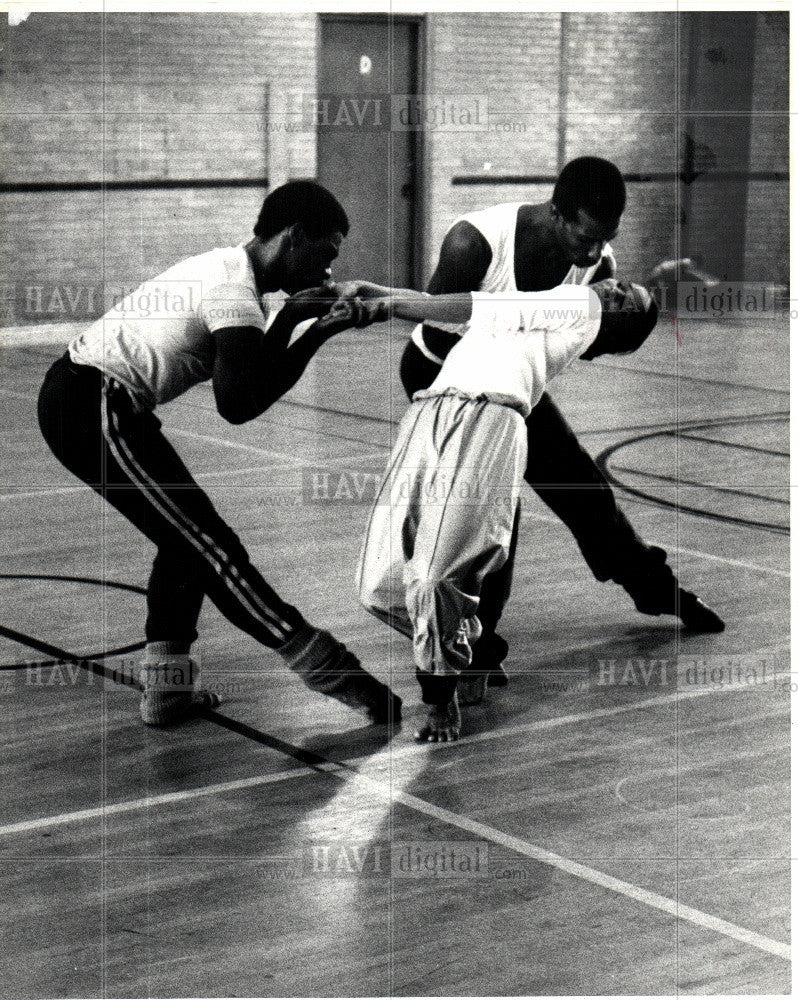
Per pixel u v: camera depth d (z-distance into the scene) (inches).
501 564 96.3
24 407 211.5
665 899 71.9
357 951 66.2
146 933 68.0
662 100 312.0
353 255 299.3
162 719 97.0
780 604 123.9
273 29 283.7
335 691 97.4
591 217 106.8
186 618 97.3
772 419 203.5
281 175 289.3
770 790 86.1
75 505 155.8
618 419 203.0
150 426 96.9
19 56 264.7
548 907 71.0
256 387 96.7
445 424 96.3
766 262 323.6
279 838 79.4
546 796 85.4
